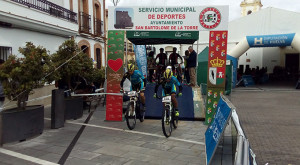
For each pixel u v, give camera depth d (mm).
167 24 6539
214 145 3316
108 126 6348
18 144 4836
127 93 6168
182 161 4020
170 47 18500
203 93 10172
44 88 9328
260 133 5852
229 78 11828
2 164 3857
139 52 10656
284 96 12805
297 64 23281
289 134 5750
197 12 6414
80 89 8539
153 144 4891
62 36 11008
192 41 10008
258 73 20891
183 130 6000
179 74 10758
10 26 7941
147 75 11375
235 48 16891
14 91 5137
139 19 6645
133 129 6070
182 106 7383
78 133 5668
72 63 6828
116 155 4270
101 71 9320
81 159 4074
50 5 9898
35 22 8430
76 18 12078
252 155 3096
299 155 4395
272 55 23625
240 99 11836
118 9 6711
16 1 7801
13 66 5027
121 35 6852
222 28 6363
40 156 4203
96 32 14617
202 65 12750
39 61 5281
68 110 6855
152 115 7281
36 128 5285
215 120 3910
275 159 4203
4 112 4762
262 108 9312
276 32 19953
